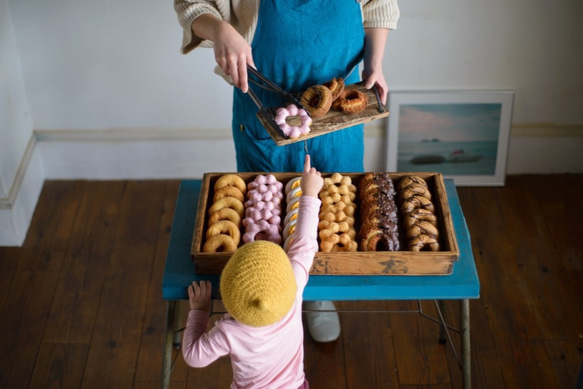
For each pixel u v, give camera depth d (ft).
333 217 7.16
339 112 7.47
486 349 9.21
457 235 7.45
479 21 10.21
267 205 7.31
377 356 9.19
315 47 7.53
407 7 10.05
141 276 10.23
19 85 10.66
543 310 9.65
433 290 6.86
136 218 11.14
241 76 7.01
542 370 8.96
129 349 9.29
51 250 10.60
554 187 11.54
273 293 5.73
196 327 6.55
